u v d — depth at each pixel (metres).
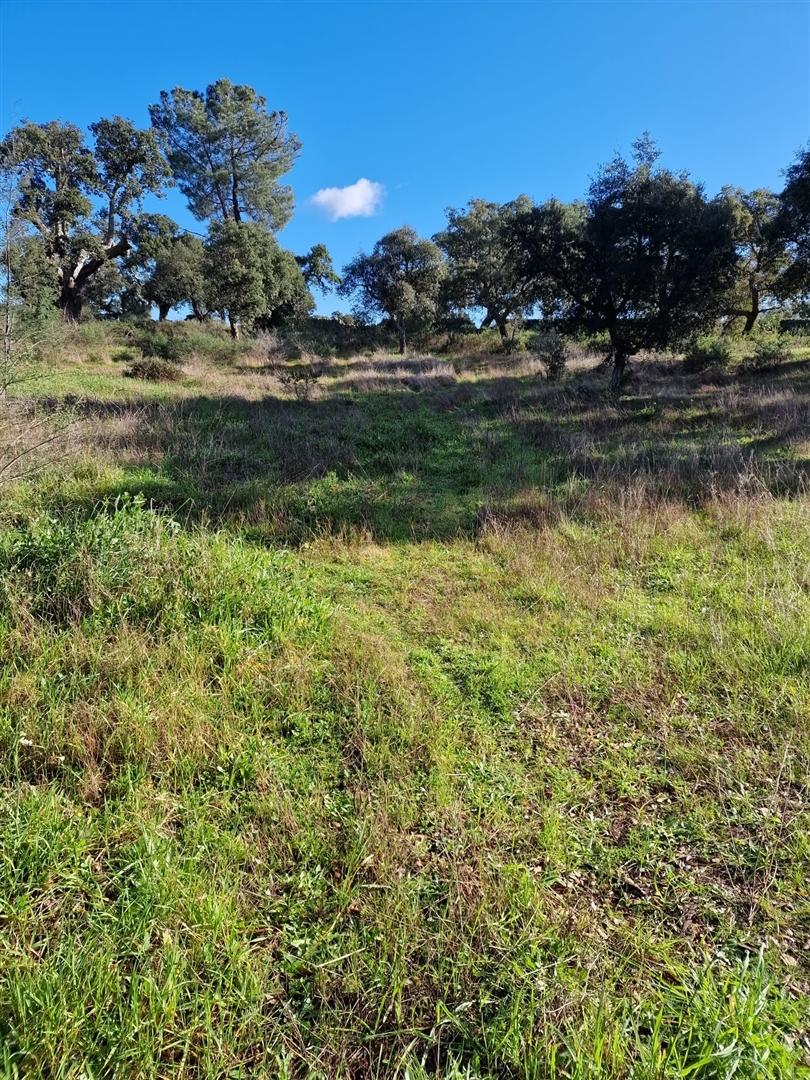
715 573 4.65
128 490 6.09
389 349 28.64
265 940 1.90
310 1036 1.64
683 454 7.87
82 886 2.01
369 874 2.15
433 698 3.15
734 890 2.10
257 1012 1.65
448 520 6.11
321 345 25.91
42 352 11.52
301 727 2.86
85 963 1.72
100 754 2.60
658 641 3.72
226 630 3.41
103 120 26.16
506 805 2.46
